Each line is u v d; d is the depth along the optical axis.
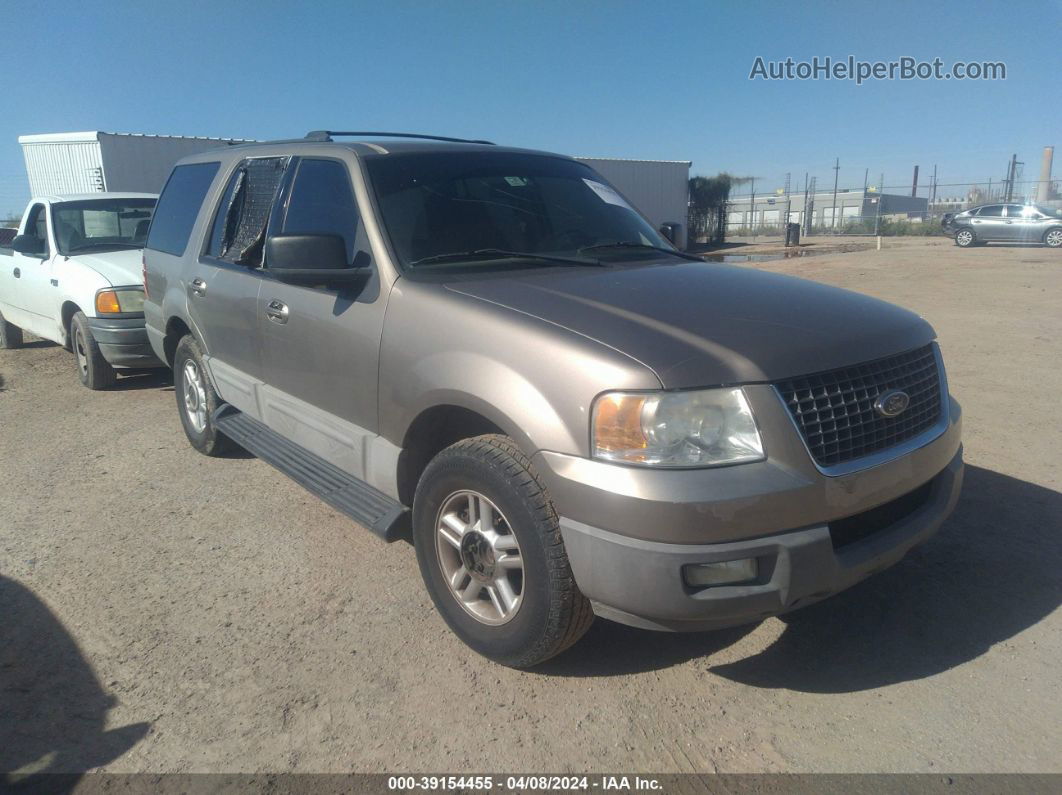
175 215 5.57
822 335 2.77
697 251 30.52
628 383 2.49
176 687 2.99
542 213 3.94
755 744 2.65
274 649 3.23
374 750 2.65
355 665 3.11
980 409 6.20
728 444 2.48
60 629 3.39
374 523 3.33
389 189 3.64
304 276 3.35
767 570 2.51
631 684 2.98
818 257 24.80
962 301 12.36
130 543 4.21
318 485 3.74
